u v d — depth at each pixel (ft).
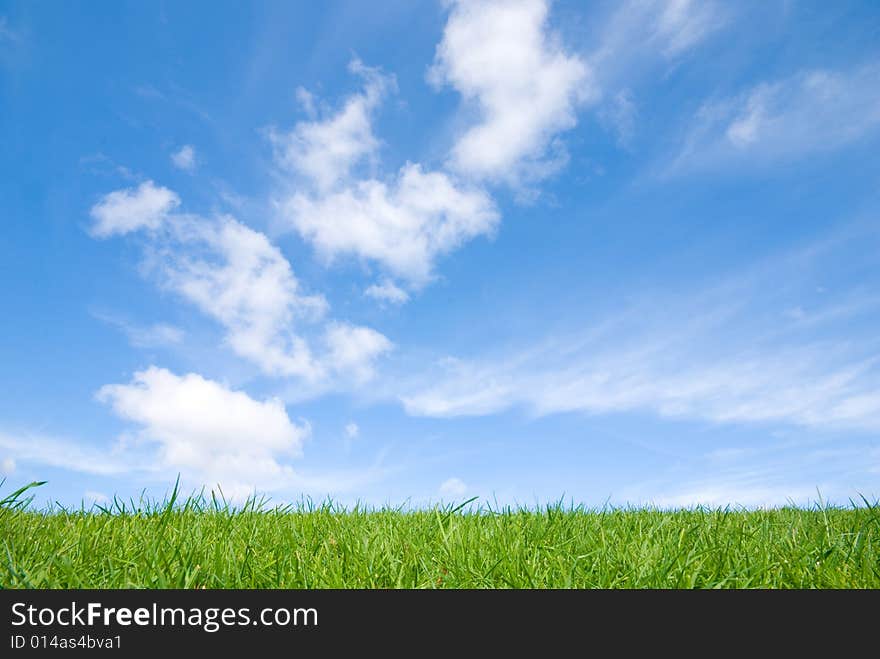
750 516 15.02
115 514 13.04
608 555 10.00
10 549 9.52
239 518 12.99
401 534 11.85
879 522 12.07
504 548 10.11
